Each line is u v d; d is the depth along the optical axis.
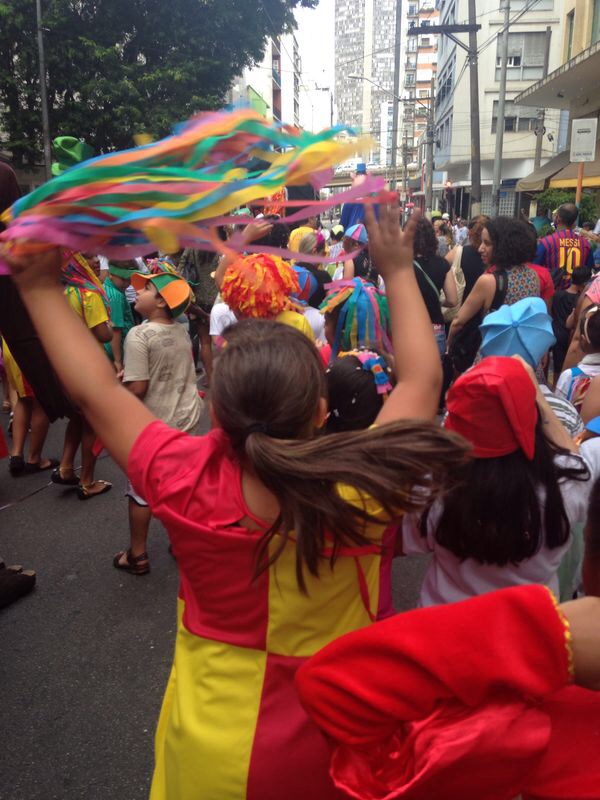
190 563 1.20
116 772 2.23
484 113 35.25
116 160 1.07
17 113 19.52
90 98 18.95
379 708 0.87
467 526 1.57
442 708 0.87
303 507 0.99
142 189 1.04
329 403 2.11
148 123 18.64
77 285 2.08
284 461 0.99
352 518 1.01
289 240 4.29
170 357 3.36
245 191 1.05
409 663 0.86
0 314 2.52
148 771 2.23
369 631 0.90
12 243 1.12
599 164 17.42
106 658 2.81
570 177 18.56
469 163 36.88
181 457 1.20
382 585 1.84
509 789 0.86
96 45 18.55
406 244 1.28
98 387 1.23
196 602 1.26
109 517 4.17
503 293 4.11
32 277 1.23
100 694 2.60
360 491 1.01
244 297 2.69
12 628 3.03
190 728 1.21
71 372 1.23
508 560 1.59
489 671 0.83
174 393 3.40
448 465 0.99
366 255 4.60
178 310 3.34
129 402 1.25
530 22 33.75
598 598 0.87
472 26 18.75
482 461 1.55
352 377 2.07
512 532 1.55
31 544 3.83
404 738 0.89
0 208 2.22
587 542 0.98
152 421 1.25
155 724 2.44
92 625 3.04
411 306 1.29
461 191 39.12
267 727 1.18
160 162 1.10
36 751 2.32
